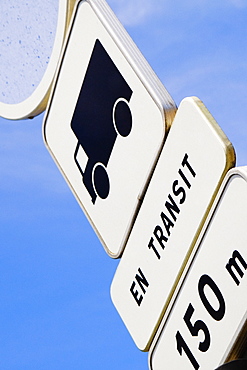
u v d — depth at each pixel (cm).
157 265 141
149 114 140
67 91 160
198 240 131
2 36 177
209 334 130
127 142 145
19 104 176
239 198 123
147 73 141
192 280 133
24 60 172
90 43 153
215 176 127
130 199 146
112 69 148
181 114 134
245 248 123
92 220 156
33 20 168
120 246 149
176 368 137
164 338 140
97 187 154
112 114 149
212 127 128
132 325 147
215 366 129
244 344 126
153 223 141
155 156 139
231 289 125
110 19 149
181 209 135
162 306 140
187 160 133
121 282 150
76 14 156
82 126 157
